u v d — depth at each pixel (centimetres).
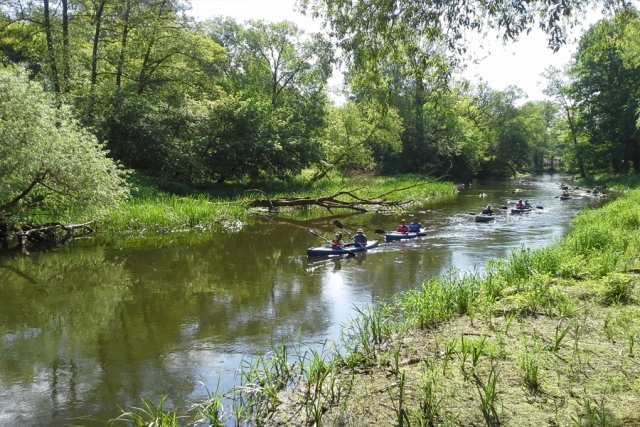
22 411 494
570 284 799
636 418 381
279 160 2888
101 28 2547
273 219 2133
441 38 747
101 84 2464
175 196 2138
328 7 788
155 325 757
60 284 1005
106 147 2350
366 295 921
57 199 1448
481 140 5597
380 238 1622
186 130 2778
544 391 441
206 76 2894
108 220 1664
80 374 581
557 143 7831
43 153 1273
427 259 1261
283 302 879
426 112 5038
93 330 735
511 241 1509
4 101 1210
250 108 2795
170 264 1207
